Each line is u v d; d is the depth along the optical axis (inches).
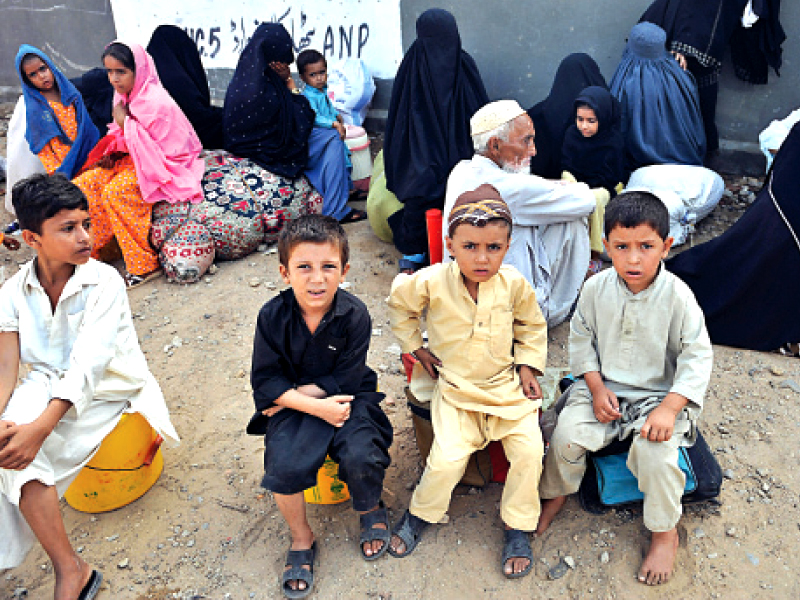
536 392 101.7
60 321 99.8
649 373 100.3
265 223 192.1
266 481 93.0
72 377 93.5
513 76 223.8
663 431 91.7
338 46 248.1
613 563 98.6
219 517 111.0
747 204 195.5
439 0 223.5
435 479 97.6
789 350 140.8
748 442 118.1
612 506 107.0
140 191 178.4
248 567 102.2
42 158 195.9
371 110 253.6
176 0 273.7
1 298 98.5
